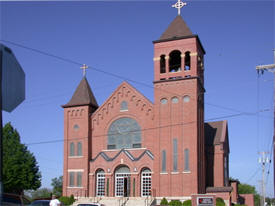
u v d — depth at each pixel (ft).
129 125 174.70
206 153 183.52
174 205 148.05
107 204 160.45
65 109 184.75
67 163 178.29
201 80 172.24
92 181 172.55
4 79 21.83
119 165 169.37
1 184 22.26
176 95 163.02
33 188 220.84
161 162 159.74
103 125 179.42
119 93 179.52
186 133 158.61
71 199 164.86
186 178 154.30
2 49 21.80
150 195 159.94
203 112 173.17
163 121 163.32
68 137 181.16
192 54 164.25
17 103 22.56
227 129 203.31
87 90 187.11
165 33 171.42
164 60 174.50
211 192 161.48
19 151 215.92
